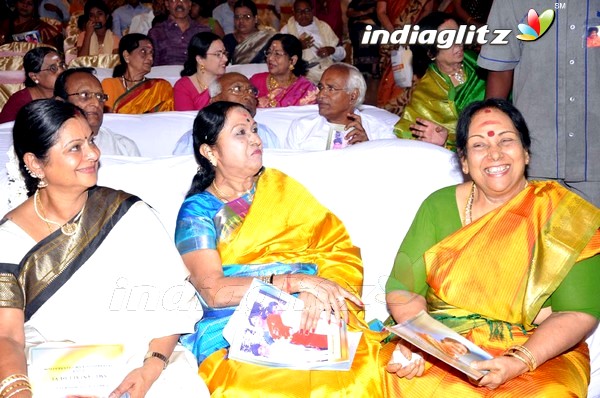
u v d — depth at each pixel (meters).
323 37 7.83
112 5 8.73
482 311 2.69
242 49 7.32
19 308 2.46
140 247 2.58
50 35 8.16
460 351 2.49
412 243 2.85
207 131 2.91
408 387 2.65
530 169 3.55
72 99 3.88
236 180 2.96
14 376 2.35
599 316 2.62
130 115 4.77
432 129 3.88
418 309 2.76
